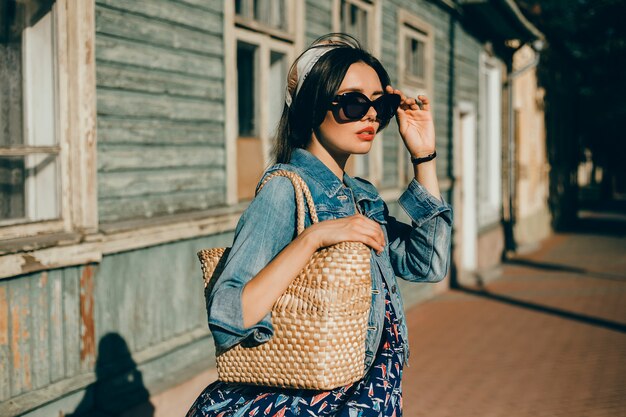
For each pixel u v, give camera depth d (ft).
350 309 5.66
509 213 48.14
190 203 15.87
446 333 25.94
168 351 14.92
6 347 11.00
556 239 62.08
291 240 6.02
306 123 6.41
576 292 35.17
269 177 6.10
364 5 25.32
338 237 5.65
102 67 13.10
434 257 6.88
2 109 11.25
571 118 78.43
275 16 19.48
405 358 6.76
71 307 12.34
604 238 62.80
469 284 37.47
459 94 37.11
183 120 15.53
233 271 5.69
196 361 16.11
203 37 16.11
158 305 14.75
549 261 47.16
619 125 79.97
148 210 14.47
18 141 11.55
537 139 59.77
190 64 15.69
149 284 14.46
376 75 6.55
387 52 27.40
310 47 6.54
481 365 21.57
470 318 28.63
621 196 125.70
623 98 76.95
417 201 6.87
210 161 16.56
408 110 7.06
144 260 14.29
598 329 26.78
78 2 12.34
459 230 37.11
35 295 11.57
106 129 13.26
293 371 5.70
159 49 14.66
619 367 21.43
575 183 80.28
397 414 6.34
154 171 14.64
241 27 17.58
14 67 11.44
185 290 15.69
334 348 5.63
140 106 14.15
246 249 5.80
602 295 34.32
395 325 6.62
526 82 54.90
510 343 24.45
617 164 87.35
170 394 14.79
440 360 22.16
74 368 12.42
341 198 6.36
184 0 15.39
